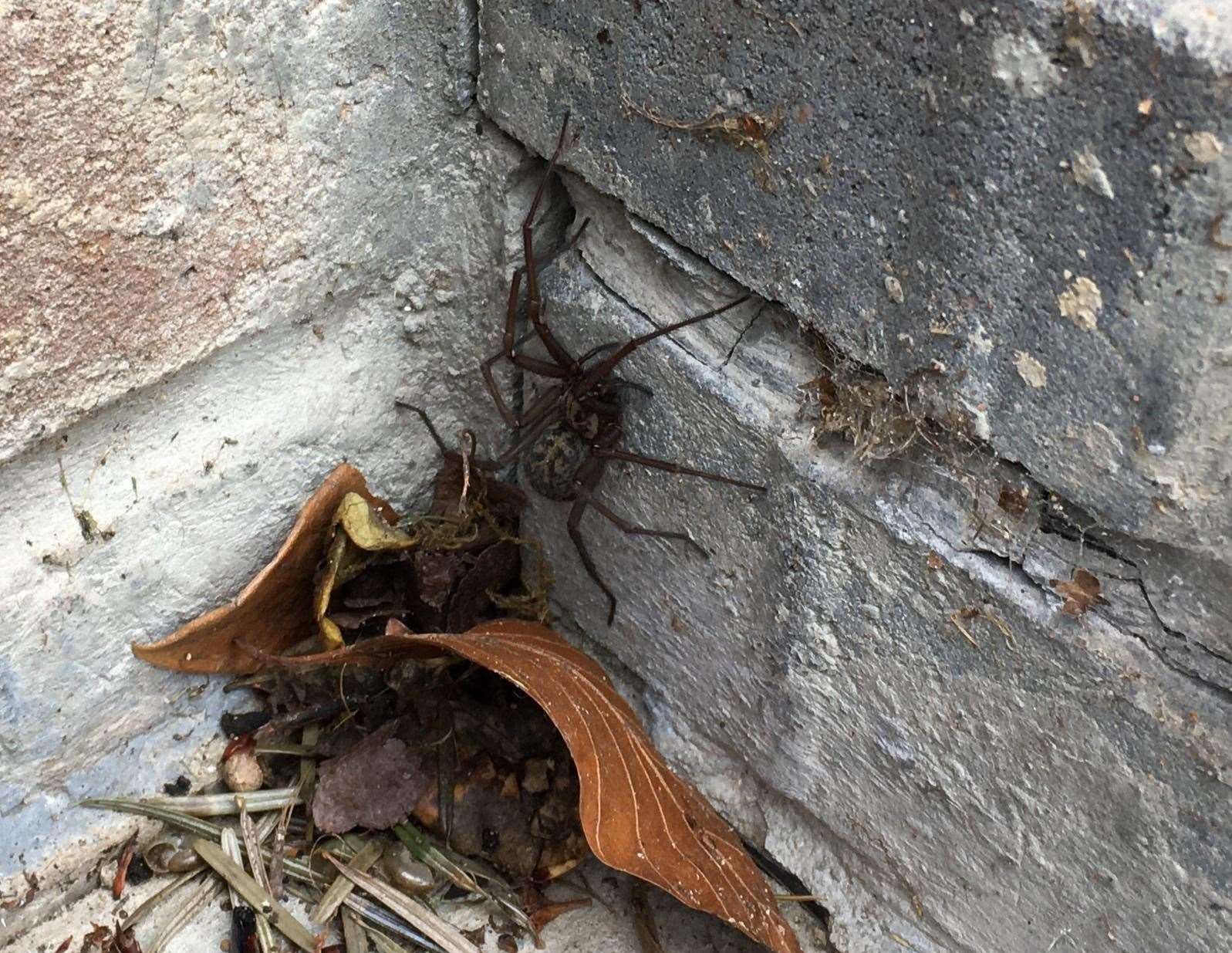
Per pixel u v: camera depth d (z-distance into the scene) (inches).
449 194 5.1
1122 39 3.0
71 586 4.6
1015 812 4.4
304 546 5.3
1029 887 4.5
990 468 3.9
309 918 5.2
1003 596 4.0
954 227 3.6
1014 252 3.4
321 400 5.2
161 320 4.4
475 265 5.3
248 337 4.8
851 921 5.3
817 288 4.1
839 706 4.9
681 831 4.8
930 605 4.3
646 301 4.9
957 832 4.7
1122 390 3.4
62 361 4.2
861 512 4.3
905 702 4.6
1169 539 3.5
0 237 3.8
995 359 3.7
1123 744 3.9
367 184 4.8
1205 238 3.0
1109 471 3.5
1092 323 3.4
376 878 5.3
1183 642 3.6
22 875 5.0
